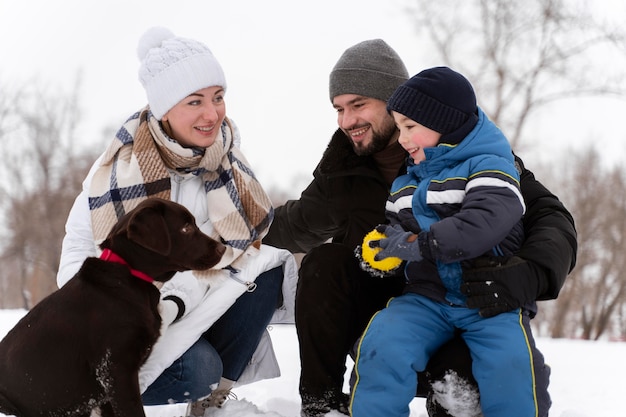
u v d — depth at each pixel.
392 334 3.86
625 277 31.83
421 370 3.89
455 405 3.86
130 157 4.45
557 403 6.37
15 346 3.93
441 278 3.96
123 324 3.83
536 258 3.79
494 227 3.69
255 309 4.61
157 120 4.44
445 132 4.05
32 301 42.62
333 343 4.22
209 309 4.28
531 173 4.48
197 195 4.58
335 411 4.17
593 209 32.56
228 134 4.65
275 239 5.27
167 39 4.55
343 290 4.24
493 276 3.73
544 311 33.44
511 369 3.67
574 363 9.00
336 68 4.82
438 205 3.98
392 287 4.49
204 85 4.37
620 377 7.82
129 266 3.96
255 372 4.81
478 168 3.91
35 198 41.62
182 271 4.10
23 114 42.19
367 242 3.98
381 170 4.86
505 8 26.06
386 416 3.79
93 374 3.86
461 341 3.93
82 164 43.38
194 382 4.33
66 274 4.29
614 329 33.34
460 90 4.05
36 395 3.88
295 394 6.09
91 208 4.37
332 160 4.80
